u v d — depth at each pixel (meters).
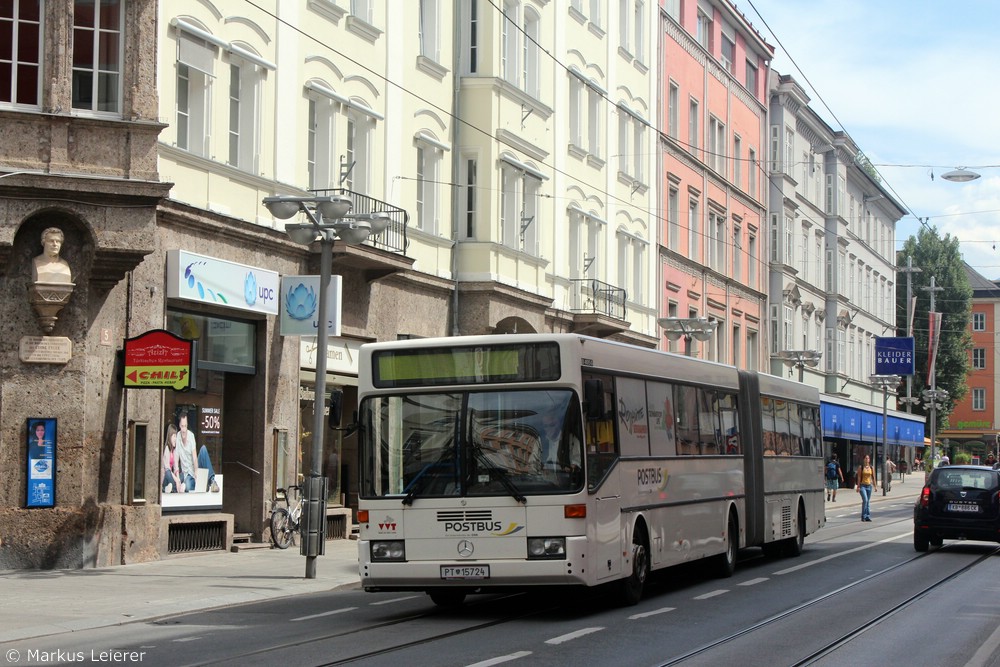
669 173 48.69
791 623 14.34
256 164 24.50
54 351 19.91
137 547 20.91
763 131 62.09
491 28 32.53
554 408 14.69
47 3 19.94
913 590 18.28
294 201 19.23
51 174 19.58
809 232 69.44
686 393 19.00
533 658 11.50
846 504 51.53
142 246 20.23
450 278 31.69
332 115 26.95
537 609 15.79
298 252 25.80
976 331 117.06
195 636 13.09
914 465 96.94
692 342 50.97
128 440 20.84
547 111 35.94
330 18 26.94
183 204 21.86
